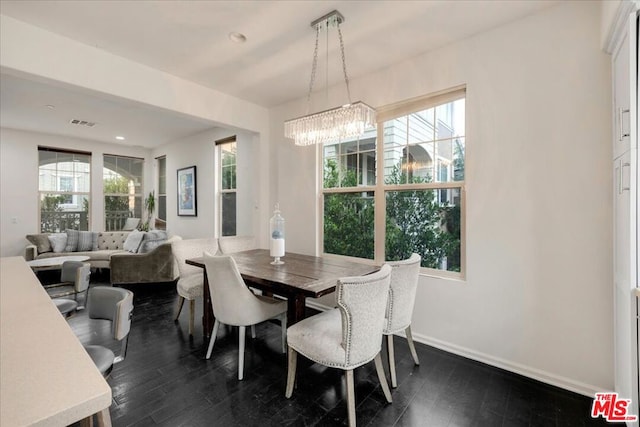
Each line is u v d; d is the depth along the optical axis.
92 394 0.59
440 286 2.60
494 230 2.33
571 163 2.03
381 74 3.00
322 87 3.44
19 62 2.19
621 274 1.70
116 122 5.07
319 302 3.55
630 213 1.51
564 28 2.04
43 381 0.63
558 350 2.08
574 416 1.77
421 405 1.86
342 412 1.80
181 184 6.22
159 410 1.79
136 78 2.83
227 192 5.31
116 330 1.40
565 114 2.05
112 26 2.29
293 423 1.70
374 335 1.72
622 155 1.64
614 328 1.86
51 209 6.08
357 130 2.18
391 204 3.06
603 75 1.92
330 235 3.55
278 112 4.01
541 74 2.13
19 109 4.39
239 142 4.96
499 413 1.80
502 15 2.17
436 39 2.48
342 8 2.09
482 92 2.38
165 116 4.73
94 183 6.52
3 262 1.94
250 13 2.14
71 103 4.15
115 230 6.87
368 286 1.62
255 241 3.89
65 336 0.86
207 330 2.76
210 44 2.55
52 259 4.65
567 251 2.05
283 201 3.94
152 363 2.33
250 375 2.18
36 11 2.10
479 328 2.40
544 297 2.13
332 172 3.54
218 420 1.72
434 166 2.76
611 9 1.62
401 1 2.03
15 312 1.04
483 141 2.38
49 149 5.96
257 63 2.88
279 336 2.86
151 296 4.10
